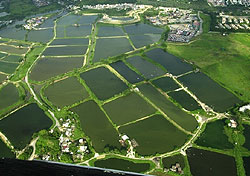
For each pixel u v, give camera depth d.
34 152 175.25
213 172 160.50
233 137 186.00
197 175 158.12
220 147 178.38
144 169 161.38
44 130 188.88
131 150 175.88
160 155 171.75
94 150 175.12
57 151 173.38
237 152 173.62
